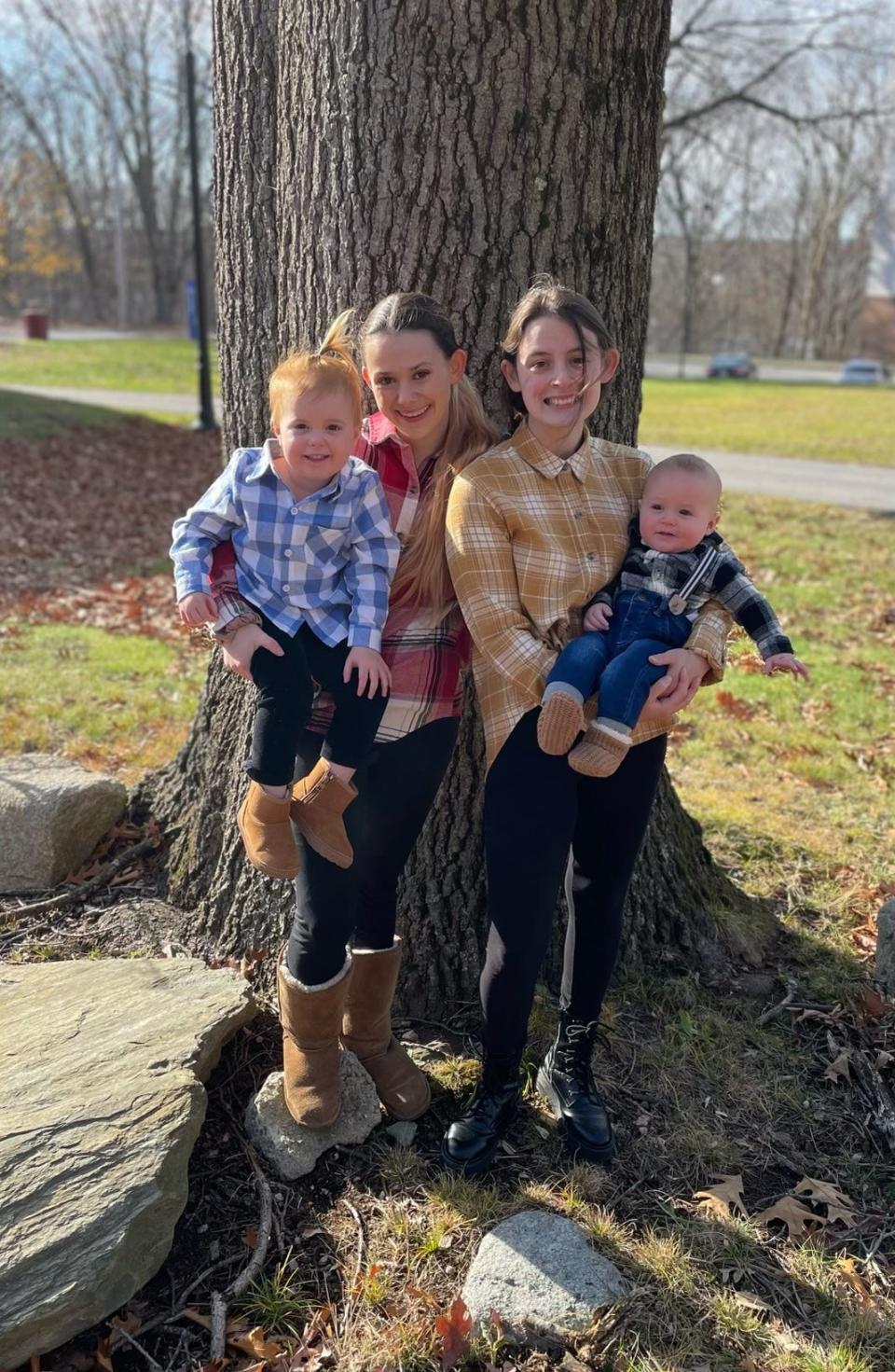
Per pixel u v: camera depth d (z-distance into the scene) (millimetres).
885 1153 2693
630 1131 2678
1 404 18031
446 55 2615
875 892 3914
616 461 2496
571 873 2574
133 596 8438
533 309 2271
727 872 4031
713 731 5797
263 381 3207
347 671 2234
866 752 5535
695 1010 3137
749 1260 2328
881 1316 2221
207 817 3363
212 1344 2107
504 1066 2482
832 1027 3113
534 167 2705
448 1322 2090
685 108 17766
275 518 2256
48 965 2898
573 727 2209
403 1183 2467
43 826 3469
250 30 3020
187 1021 2600
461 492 2312
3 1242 2021
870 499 13828
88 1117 2273
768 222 64938
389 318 2227
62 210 47375
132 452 16047
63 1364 2072
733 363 43406
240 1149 2559
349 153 2711
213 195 3301
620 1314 2139
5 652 6746
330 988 2398
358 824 2348
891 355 65000
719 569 2373
